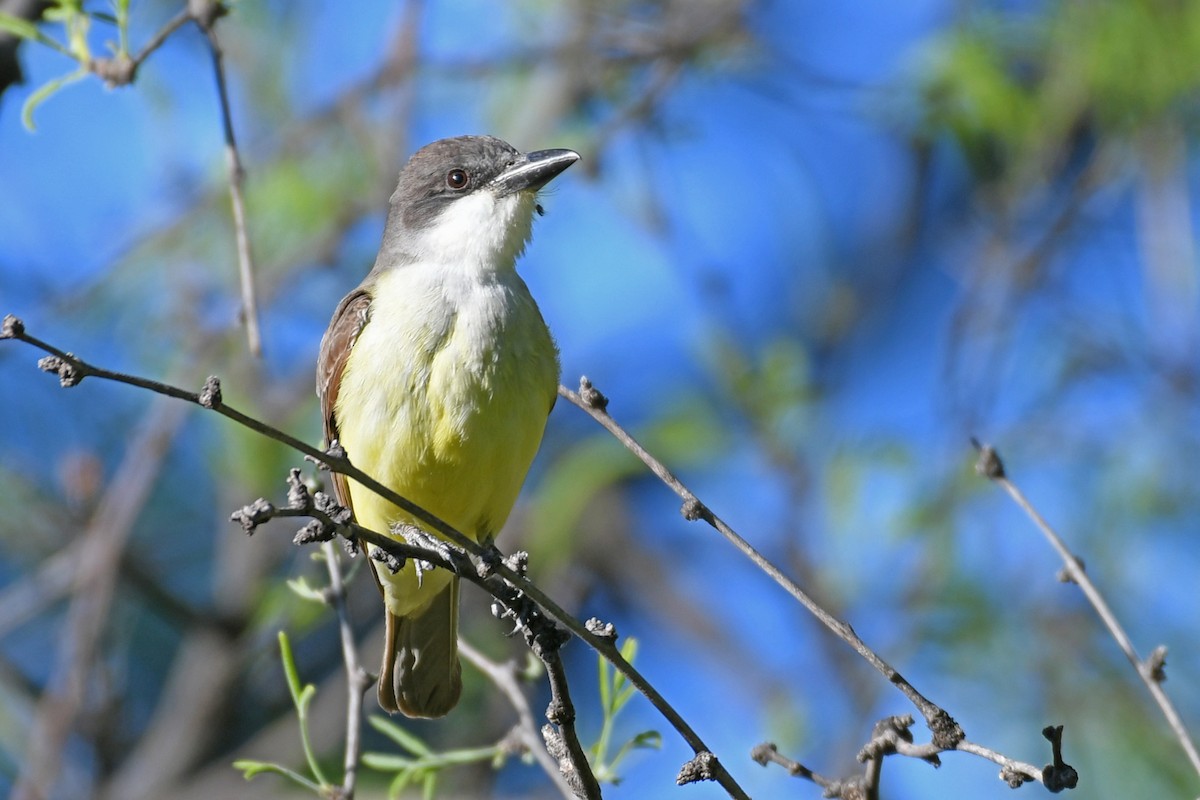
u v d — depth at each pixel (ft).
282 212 43.75
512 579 20.58
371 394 28.60
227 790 41.91
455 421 28.30
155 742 43.47
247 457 41.68
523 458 29.30
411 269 30.48
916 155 53.67
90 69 26.96
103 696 40.81
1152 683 21.84
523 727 26.23
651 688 20.36
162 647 47.29
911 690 19.94
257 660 43.83
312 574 40.47
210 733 43.32
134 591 45.16
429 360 28.45
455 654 30.19
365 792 39.50
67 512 43.47
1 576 44.29
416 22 43.60
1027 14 45.50
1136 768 37.45
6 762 40.50
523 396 28.86
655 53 44.91
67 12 26.81
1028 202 44.21
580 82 45.65
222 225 43.98
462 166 32.12
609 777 25.12
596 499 51.60
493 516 29.60
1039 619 39.83
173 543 47.39
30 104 26.71
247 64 45.65
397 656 30.35
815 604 20.57
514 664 27.27
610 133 44.09
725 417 45.91
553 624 21.44
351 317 29.45
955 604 40.34
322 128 43.86
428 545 27.76
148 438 39.52
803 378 45.73
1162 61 41.91
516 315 29.12
